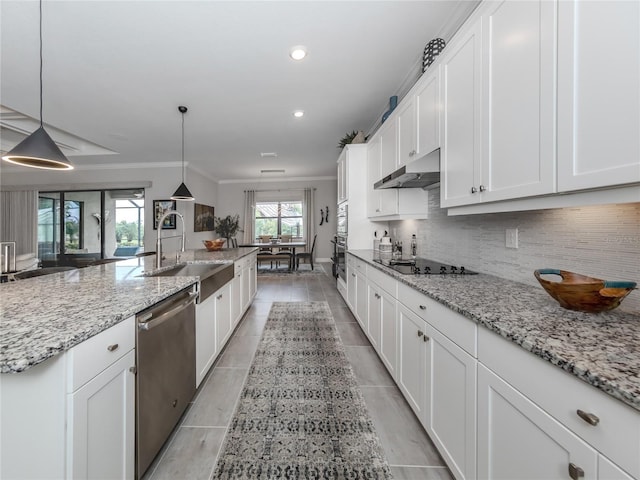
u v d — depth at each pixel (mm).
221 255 3219
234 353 2504
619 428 551
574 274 1124
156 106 3340
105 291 1384
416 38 2195
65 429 805
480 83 1302
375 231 3775
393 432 1530
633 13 685
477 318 974
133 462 1117
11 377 808
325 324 3250
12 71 2541
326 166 6781
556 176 906
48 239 6473
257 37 2162
